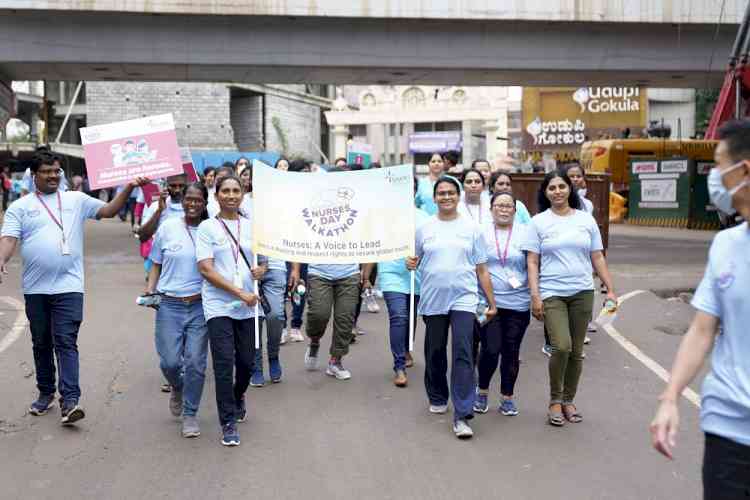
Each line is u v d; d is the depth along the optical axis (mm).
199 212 6645
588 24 22547
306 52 21891
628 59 23031
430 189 10406
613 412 7207
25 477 5664
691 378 3480
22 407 7230
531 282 6902
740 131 3320
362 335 10375
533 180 12969
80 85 50469
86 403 7395
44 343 6871
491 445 6336
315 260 7551
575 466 5871
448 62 22406
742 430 3297
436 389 7094
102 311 11758
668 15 22125
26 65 21797
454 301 6641
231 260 6398
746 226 3396
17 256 19047
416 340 10156
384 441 6426
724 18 22156
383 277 8164
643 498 5289
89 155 7000
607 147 31109
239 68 22406
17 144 38031
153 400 7516
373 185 7535
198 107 44281
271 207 7488
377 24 21906
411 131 62250
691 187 28578
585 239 6855
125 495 5348
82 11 20562
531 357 9320
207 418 7055
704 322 3480
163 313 6637
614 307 6848
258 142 49125
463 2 21391
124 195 7016
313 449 6238
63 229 6680
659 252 20547
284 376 8422
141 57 21453
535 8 21656
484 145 63312
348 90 67000
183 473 5738
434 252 6684
